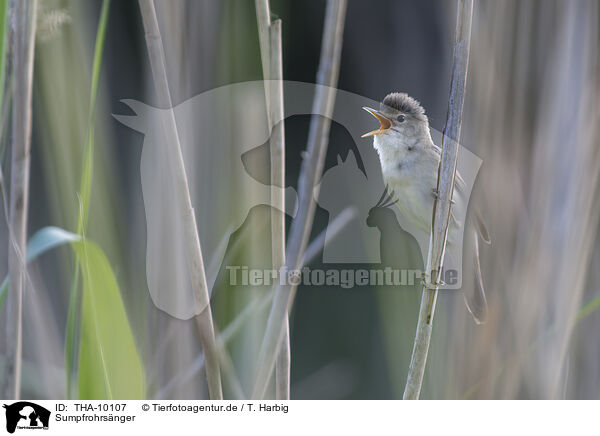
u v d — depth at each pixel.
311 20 7.84
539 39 5.50
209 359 3.66
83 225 3.65
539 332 5.47
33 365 5.56
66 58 5.05
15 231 4.00
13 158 3.96
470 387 5.50
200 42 5.50
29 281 4.90
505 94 5.45
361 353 8.12
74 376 4.41
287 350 4.09
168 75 5.13
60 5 5.00
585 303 5.67
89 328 3.85
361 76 7.17
